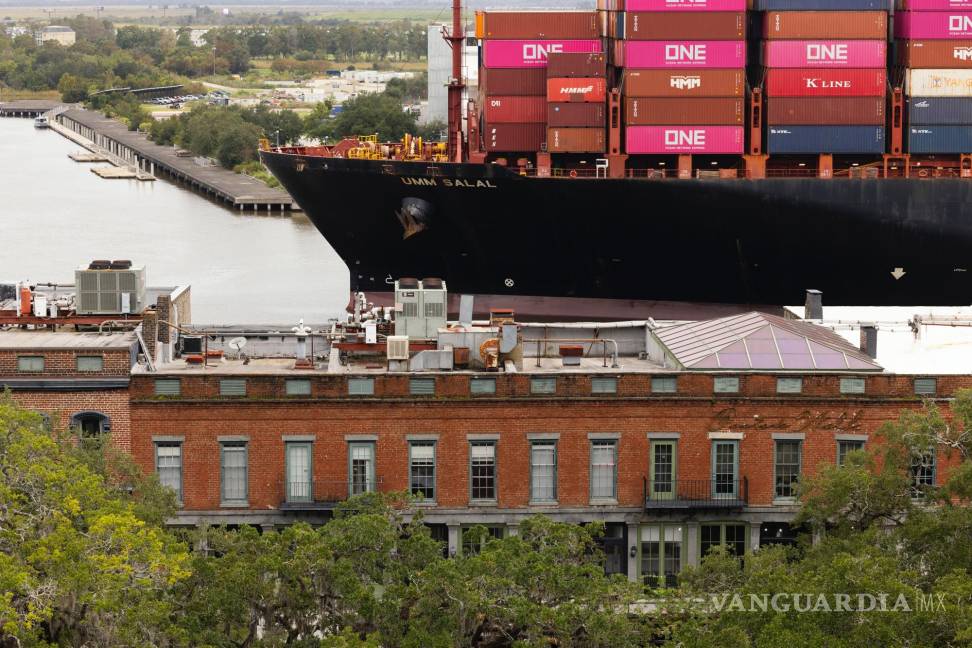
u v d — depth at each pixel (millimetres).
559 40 141250
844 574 58000
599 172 143875
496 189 143125
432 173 144125
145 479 71250
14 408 66375
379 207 148250
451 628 60844
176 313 88812
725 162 144750
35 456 63781
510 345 81250
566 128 139000
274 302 187375
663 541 78500
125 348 76625
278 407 76812
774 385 77688
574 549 65250
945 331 91438
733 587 64062
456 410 77188
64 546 58062
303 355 84312
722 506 77625
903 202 143875
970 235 145375
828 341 82500
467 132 159125
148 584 59531
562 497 77938
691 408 77688
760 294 149750
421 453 77500
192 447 77125
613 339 87938
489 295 151875
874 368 79312
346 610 62750
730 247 145625
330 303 186875
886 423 69688
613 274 148500
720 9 136375
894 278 148500
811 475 76562
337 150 163375
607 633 59938
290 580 61875
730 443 78062
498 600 62250
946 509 65438
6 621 54969
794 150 139000
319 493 77375
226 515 77188
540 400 77188
